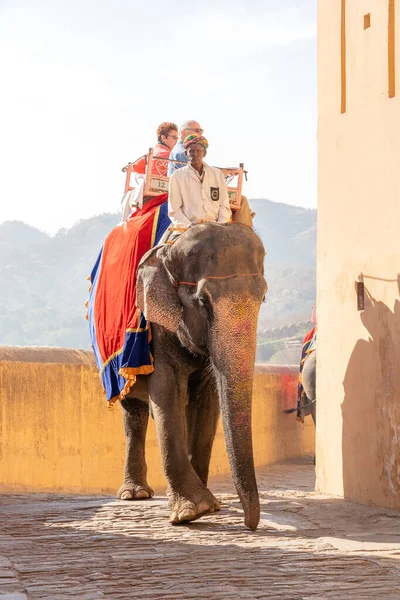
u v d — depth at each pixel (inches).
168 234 364.8
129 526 324.2
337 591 221.5
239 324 316.8
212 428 389.7
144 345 362.0
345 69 407.8
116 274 392.2
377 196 379.2
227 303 317.7
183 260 337.1
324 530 317.7
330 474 414.3
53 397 477.4
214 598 216.5
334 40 414.9
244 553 271.4
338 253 409.1
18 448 455.8
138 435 427.8
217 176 367.9
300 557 264.2
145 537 301.4
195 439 389.1
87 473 495.2
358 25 397.7
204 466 389.7
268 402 699.4
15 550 275.7
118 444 518.3
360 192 392.5
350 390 395.9
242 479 309.9
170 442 346.0
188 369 361.4
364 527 323.6
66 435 483.2
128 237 391.5
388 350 367.6
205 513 332.5
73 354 501.7
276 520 339.0
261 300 324.5
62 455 479.8
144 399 402.0
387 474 366.0
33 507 377.1
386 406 368.2
